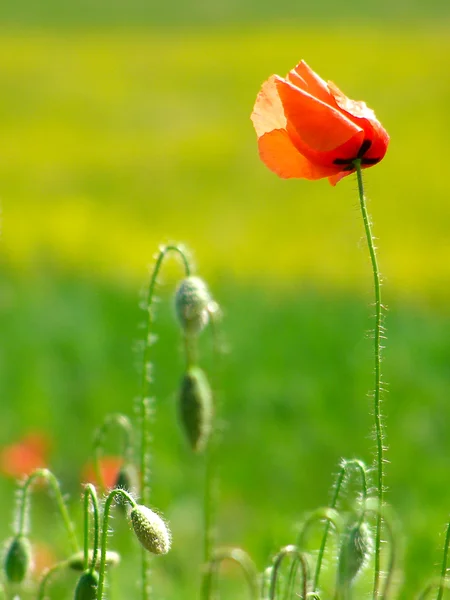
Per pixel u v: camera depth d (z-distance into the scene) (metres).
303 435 10.20
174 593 6.27
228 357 12.05
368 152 3.60
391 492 8.80
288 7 92.38
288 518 8.30
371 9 89.12
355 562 3.39
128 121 47.75
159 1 97.00
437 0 91.12
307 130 3.52
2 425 10.36
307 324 13.63
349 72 53.78
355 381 11.34
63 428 10.35
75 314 13.95
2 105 51.12
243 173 36.72
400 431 10.20
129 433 4.30
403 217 28.53
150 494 8.78
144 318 13.66
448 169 34.22
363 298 16.52
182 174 36.88
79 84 55.47
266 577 3.80
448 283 19.88
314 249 25.27
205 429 4.73
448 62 54.25
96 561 3.37
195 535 7.95
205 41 70.94
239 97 52.28
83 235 26.89
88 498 3.36
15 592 4.03
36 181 36.00
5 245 23.52
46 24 85.62
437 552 6.56
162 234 27.89
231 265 22.48
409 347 12.59
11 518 7.79
